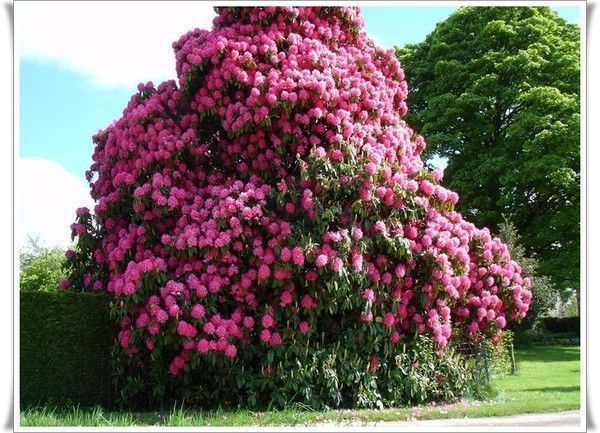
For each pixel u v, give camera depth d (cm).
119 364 826
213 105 883
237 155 898
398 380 820
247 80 860
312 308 788
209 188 873
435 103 2267
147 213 853
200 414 732
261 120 830
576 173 2159
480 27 2352
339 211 788
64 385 810
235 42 879
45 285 1608
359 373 797
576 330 2652
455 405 827
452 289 839
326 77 848
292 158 873
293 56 877
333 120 837
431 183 868
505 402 857
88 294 843
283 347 783
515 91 2158
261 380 775
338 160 814
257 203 811
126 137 907
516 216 2203
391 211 812
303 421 701
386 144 895
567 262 2033
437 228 855
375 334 804
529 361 1508
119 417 724
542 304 1780
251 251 795
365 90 895
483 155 2184
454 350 890
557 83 2139
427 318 852
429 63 2422
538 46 2184
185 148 889
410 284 838
